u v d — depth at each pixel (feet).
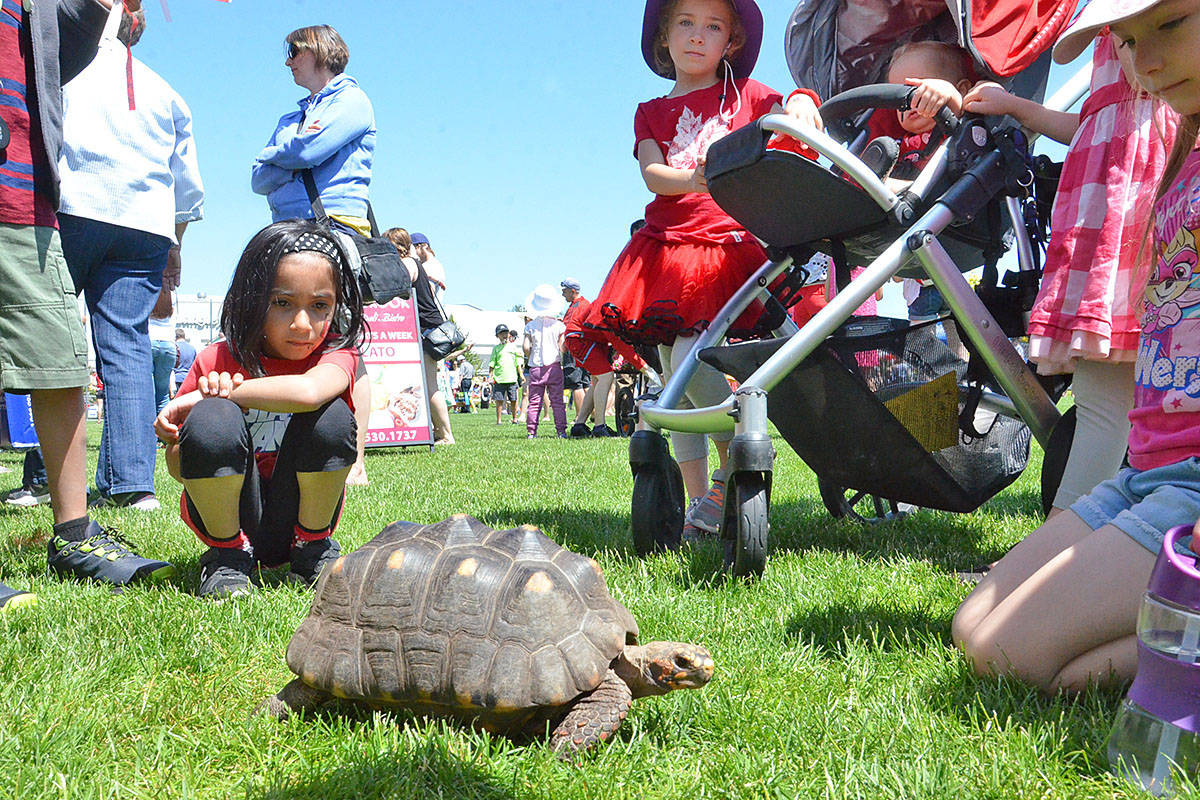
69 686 6.41
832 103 10.62
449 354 34.17
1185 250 6.47
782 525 13.43
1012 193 9.71
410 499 17.49
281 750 5.56
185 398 9.27
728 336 12.65
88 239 13.61
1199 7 5.78
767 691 6.38
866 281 9.45
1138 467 6.80
